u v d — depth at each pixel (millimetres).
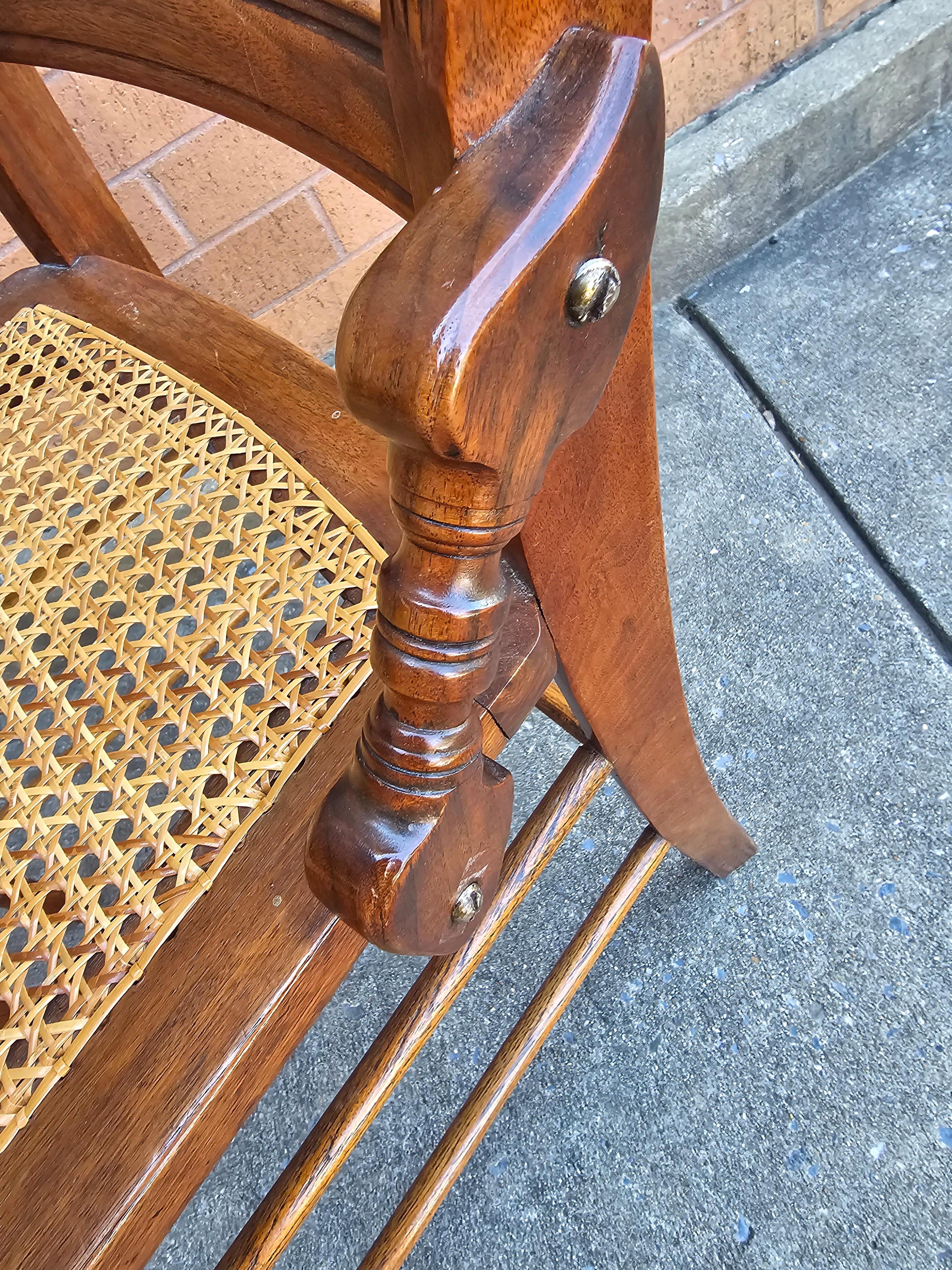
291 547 407
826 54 1121
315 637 396
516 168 165
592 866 799
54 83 749
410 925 279
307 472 430
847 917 738
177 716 368
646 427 291
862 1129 658
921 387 994
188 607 397
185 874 331
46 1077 302
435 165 179
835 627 876
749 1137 670
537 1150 690
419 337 158
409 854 259
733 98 1125
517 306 163
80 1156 310
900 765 794
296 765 354
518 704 360
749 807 798
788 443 1006
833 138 1119
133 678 393
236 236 931
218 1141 329
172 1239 692
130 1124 314
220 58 261
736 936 747
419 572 211
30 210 536
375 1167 697
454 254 160
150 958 320
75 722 375
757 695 852
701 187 1063
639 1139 683
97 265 561
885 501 932
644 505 324
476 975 766
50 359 502
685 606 916
